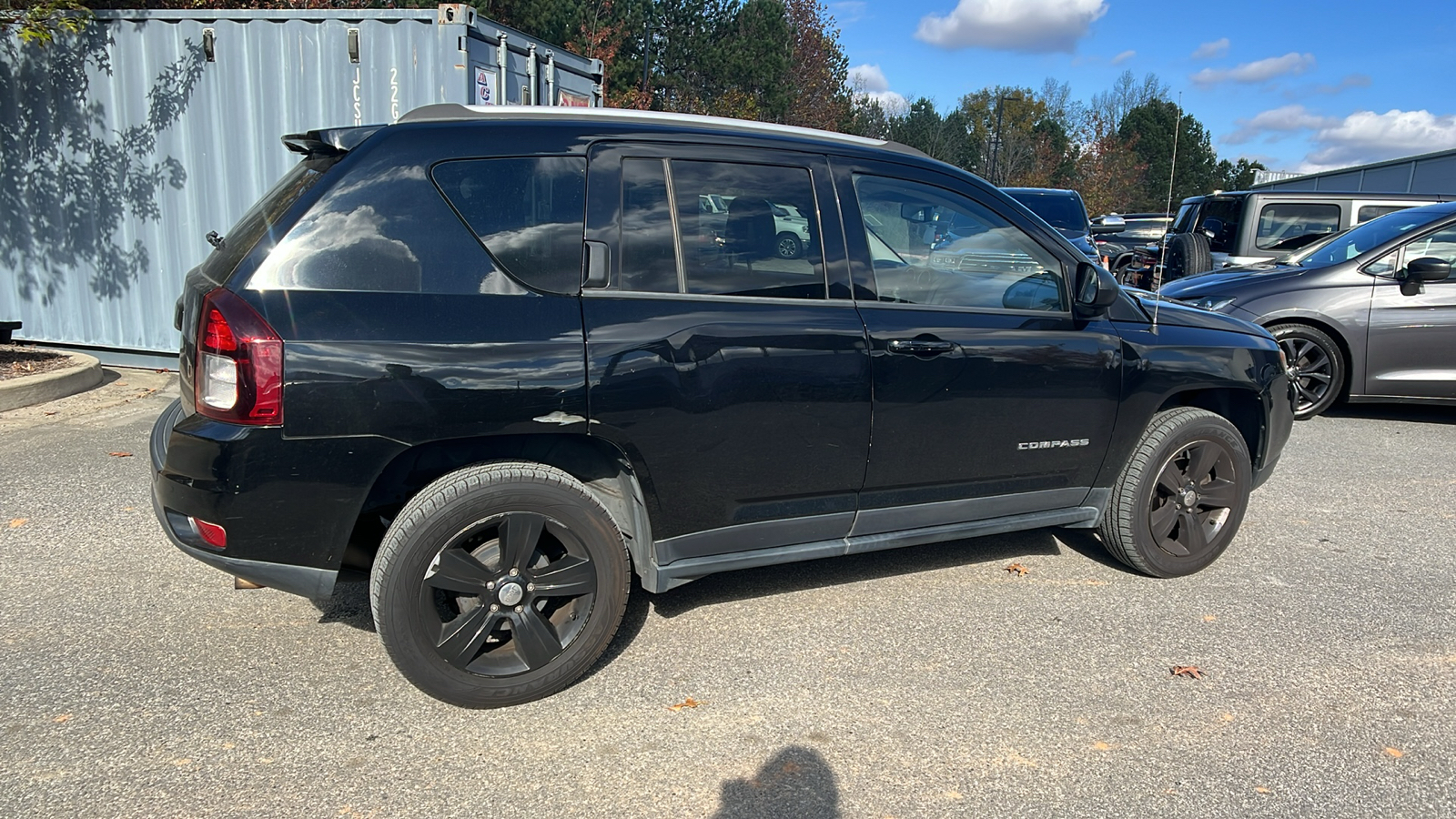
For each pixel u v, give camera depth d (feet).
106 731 9.30
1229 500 14.01
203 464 8.75
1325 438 23.22
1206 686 10.75
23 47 25.18
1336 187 95.30
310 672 10.59
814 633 11.87
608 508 11.09
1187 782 8.94
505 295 9.50
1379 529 16.38
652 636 11.70
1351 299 24.00
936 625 12.17
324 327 8.80
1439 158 70.49
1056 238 12.65
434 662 9.52
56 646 11.01
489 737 9.42
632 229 10.13
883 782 8.84
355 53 23.67
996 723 9.88
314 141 9.96
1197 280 27.04
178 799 8.29
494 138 9.79
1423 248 24.17
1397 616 12.75
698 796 8.56
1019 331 12.07
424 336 9.05
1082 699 10.41
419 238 9.33
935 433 11.64
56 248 26.25
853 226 11.29
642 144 10.34
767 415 10.58
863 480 11.45
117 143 25.39
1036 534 15.80
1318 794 8.80
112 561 13.48
